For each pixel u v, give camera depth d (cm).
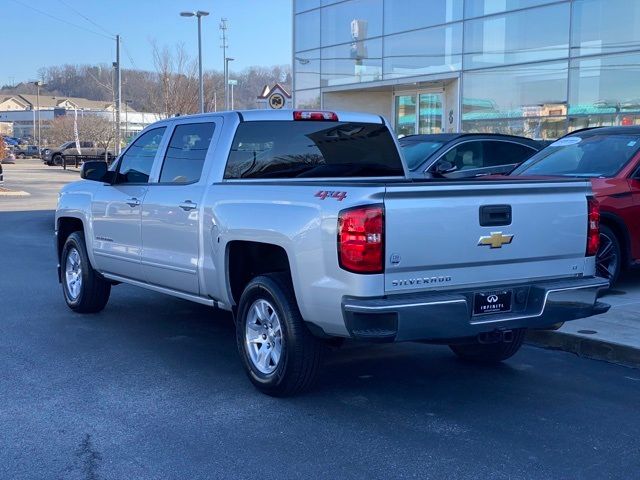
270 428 499
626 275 1003
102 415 521
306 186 517
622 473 434
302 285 507
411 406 544
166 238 665
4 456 452
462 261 497
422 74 2102
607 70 1642
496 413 530
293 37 2564
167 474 429
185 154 671
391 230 470
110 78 6606
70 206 825
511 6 1848
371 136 702
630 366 644
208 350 691
